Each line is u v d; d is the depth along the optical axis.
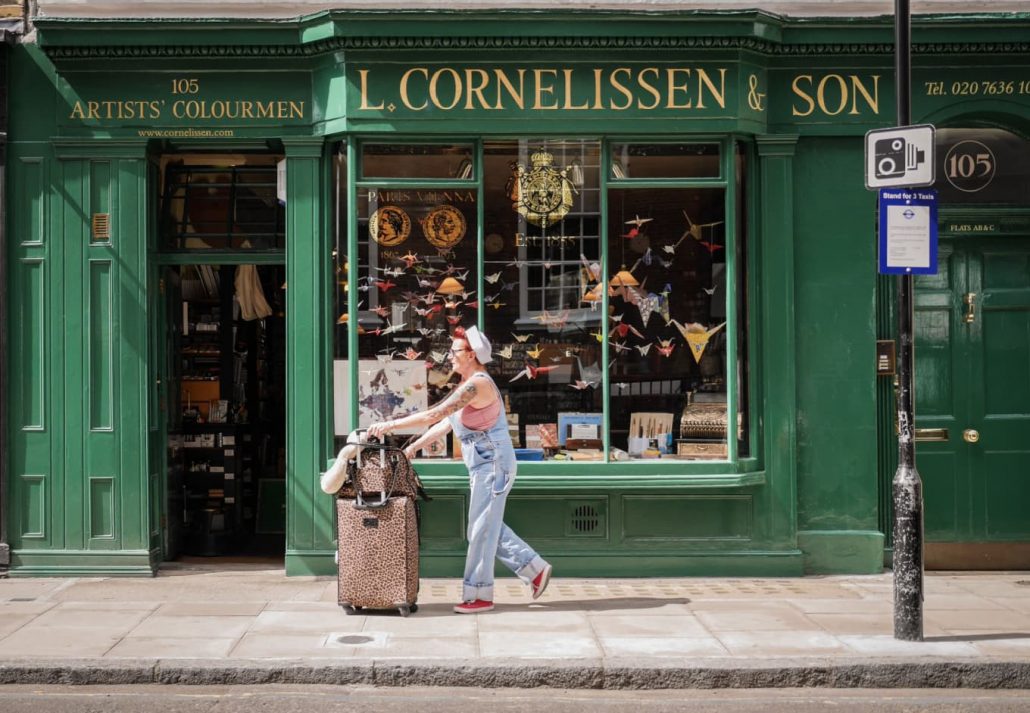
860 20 7.93
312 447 8.09
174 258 8.37
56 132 8.03
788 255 8.15
